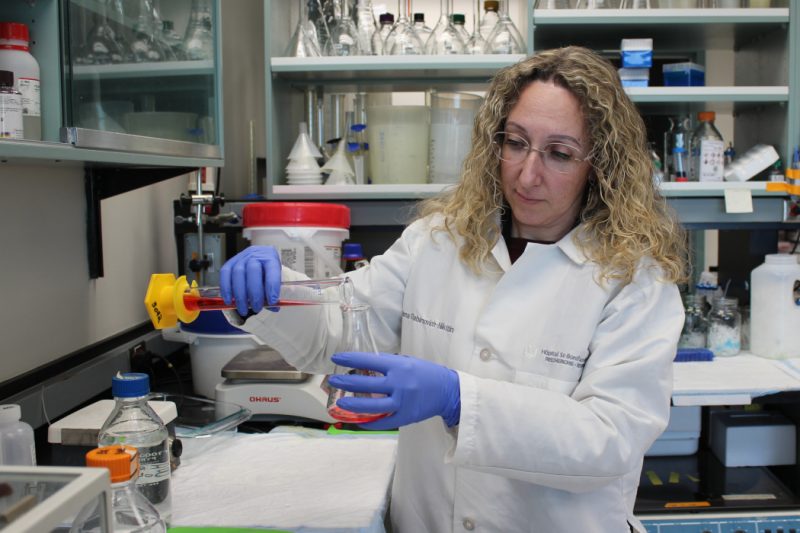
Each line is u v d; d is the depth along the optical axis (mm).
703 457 2354
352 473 1460
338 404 1037
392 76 2648
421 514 1341
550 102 1194
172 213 2752
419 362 1072
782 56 2504
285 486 1390
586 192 1345
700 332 2514
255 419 1948
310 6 2547
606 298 1240
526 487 1236
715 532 1969
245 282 1211
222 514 1258
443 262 1402
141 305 2451
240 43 3361
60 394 1764
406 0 2879
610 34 2623
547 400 1092
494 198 1360
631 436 1100
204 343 2080
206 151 1883
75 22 1253
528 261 1298
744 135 2852
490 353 1284
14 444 1116
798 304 2396
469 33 2822
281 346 1408
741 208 2439
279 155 2582
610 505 1224
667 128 2846
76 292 1993
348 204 2551
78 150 1191
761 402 2188
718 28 2541
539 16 2412
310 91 2730
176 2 1770
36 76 1198
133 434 1156
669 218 1344
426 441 1336
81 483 663
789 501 2035
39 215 1811
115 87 1424
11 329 1694
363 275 1489
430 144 2508
